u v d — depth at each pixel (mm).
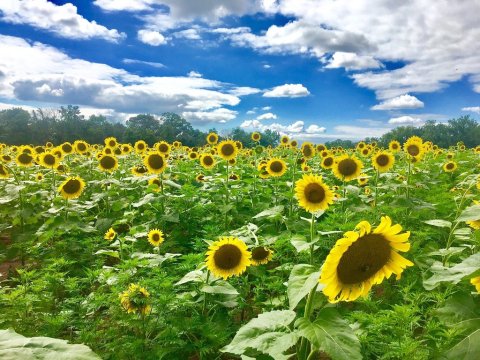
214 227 7367
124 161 17266
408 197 8578
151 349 4258
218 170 15469
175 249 7812
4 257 7875
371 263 2371
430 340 3641
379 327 3574
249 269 5844
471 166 16250
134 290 4383
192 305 4719
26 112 106812
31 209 9242
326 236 6980
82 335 4270
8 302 4695
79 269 6832
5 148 24125
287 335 2604
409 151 10250
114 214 10406
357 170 9125
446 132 146250
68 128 105938
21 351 1311
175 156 20219
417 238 6734
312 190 5547
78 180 8992
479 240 4949
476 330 3033
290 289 2801
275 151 24359
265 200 10016
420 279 5441
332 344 2400
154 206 9273
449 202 8320
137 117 108250
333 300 2465
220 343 4266
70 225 8055
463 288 4469
